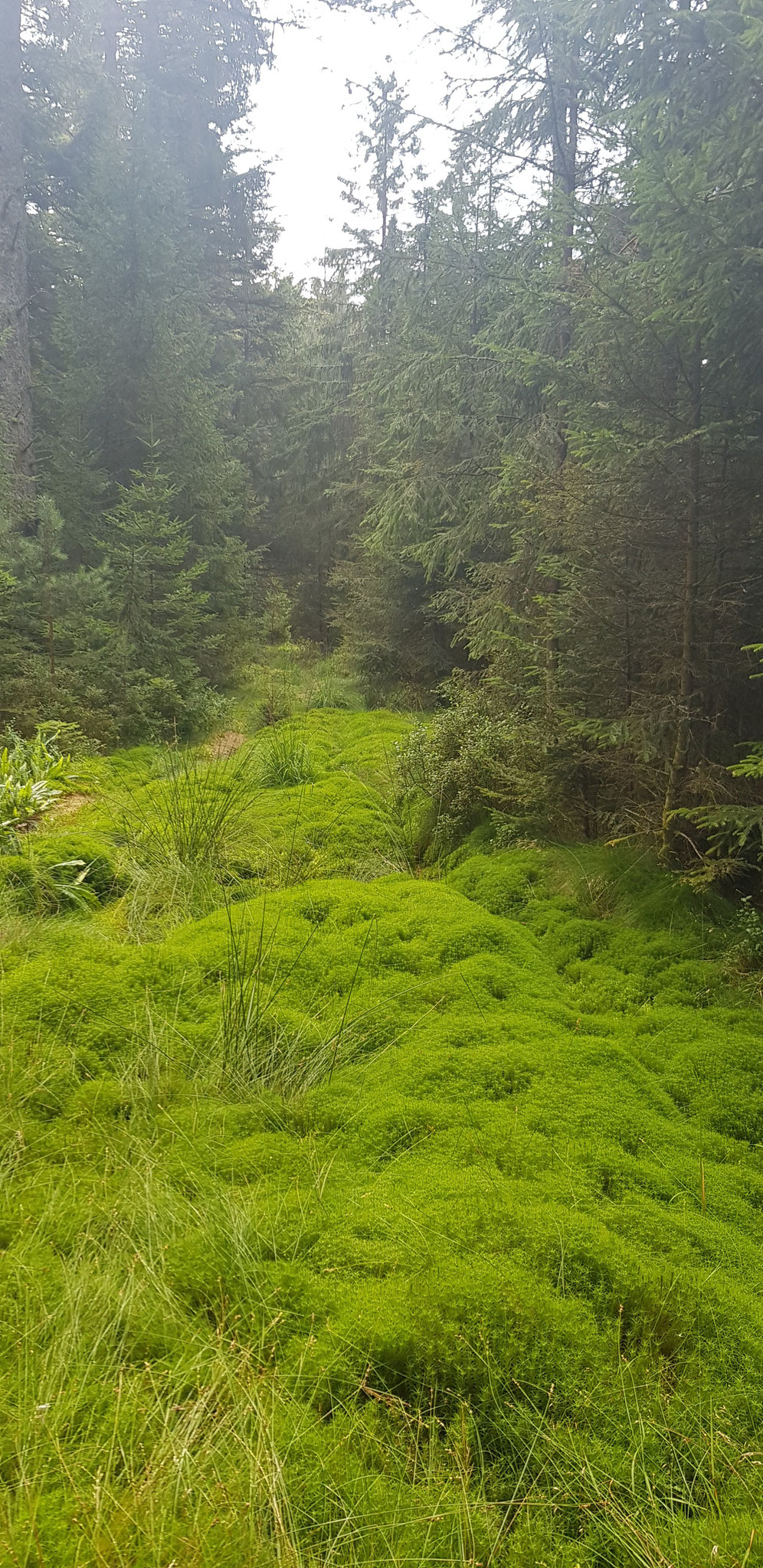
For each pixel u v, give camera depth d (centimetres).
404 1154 257
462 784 602
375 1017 351
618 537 463
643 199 383
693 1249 219
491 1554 147
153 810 627
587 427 493
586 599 489
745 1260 220
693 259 373
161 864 526
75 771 723
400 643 1266
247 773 771
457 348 935
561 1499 159
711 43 381
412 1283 197
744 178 374
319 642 1698
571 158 706
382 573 1271
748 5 348
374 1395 174
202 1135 264
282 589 1709
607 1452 166
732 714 486
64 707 825
